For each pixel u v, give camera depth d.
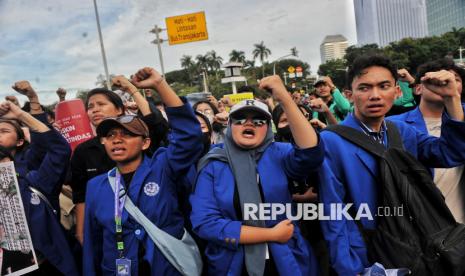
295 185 1.89
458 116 1.69
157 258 1.79
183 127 1.83
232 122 1.81
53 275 2.11
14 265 1.89
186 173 1.97
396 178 1.63
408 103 3.60
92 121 2.56
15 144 2.25
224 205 1.77
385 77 1.73
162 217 1.85
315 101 3.09
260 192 1.78
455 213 2.08
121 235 1.83
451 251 1.54
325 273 2.02
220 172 1.83
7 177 1.91
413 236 1.59
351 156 1.76
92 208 1.94
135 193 1.86
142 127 1.94
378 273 1.57
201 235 1.77
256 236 1.70
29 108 2.32
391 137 1.82
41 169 2.10
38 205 2.05
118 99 2.61
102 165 2.48
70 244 2.43
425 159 1.87
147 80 1.76
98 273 1.97
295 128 1.65
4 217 1.89
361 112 1.80
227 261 1.74
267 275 1.72
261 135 1.79
